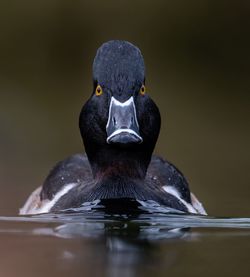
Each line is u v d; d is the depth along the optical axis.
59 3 25.39
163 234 9.08
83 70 24.80
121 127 9.70
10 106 20.53
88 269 7.53
